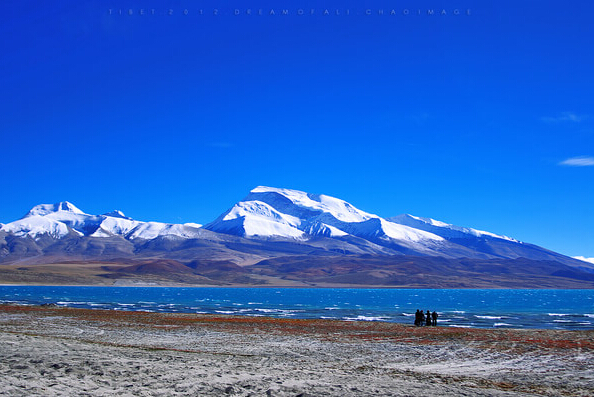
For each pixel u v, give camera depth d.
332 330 41.84
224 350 27.89
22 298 135.50
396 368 22.69
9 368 14.66
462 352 28.61
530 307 117.75
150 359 18.86
